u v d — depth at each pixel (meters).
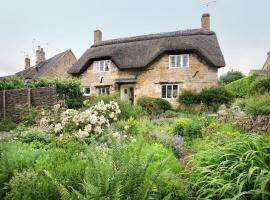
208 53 22.45
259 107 10.18
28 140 6.29
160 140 7.03
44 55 39.56
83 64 26.59
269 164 3.28
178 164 4.61
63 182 3.38
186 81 23.02
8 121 13.94
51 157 4.21
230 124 10.38
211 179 3.21
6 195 3.66
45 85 17.08
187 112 20.12
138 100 22.83
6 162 3.98
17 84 17.39
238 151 3.52
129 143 5.88
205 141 6.33
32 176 3.52
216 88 21.52
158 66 23.83
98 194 2.74
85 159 4.07
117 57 25.20
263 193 2.68
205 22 25.67
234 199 2.69
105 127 6.65
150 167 3.97
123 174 3.01
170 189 3.35
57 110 8.06
